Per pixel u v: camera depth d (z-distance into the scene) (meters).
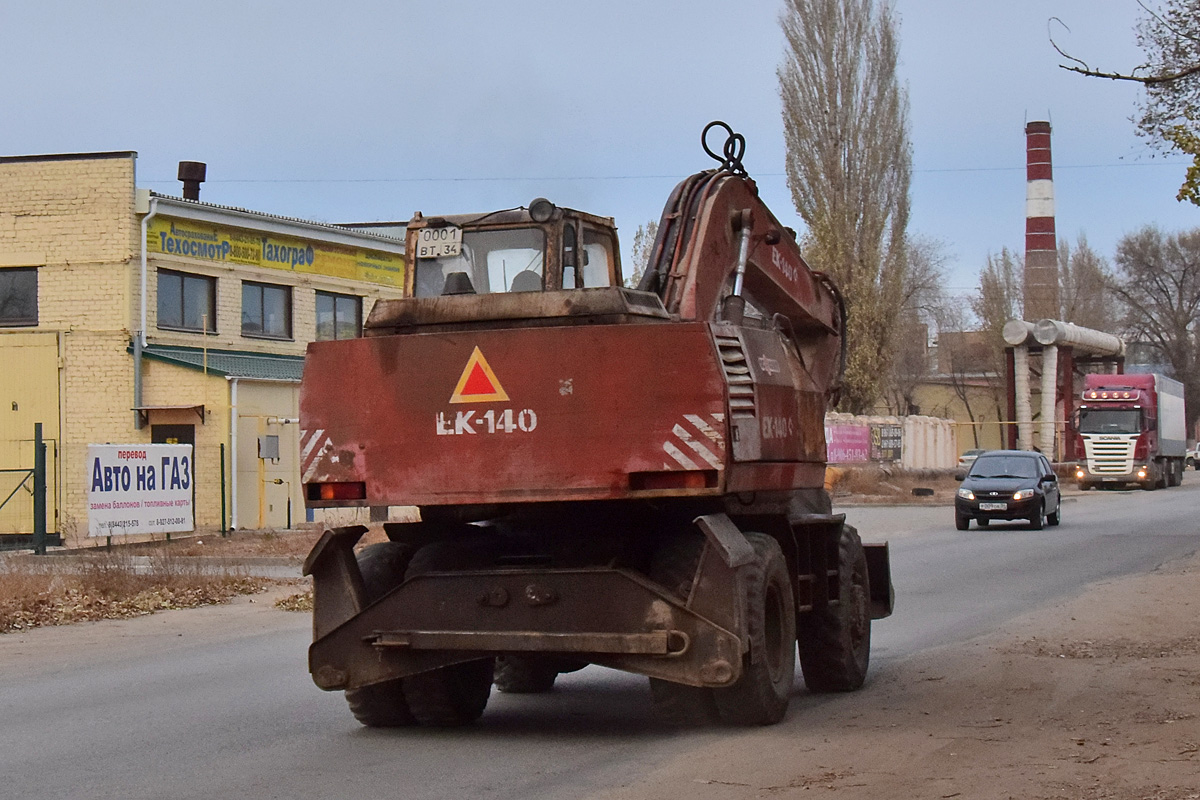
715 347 8.08
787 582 9.03
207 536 27.80
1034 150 84.06
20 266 30.00
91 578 18.52
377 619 8.63
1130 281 96.31
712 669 8.06
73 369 29.70
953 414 88.06
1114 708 9.38
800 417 9.62
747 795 6.90
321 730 9.21
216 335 31.48
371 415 8.49
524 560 8.92
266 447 30.19
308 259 33.72
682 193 9.80
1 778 7.68
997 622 14.82
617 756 8.12
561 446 8.17
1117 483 58.84
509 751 8.35
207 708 10.19
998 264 83.44
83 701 10.65
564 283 9.05
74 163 29.77
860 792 6.90
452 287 9.00
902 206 51.56
